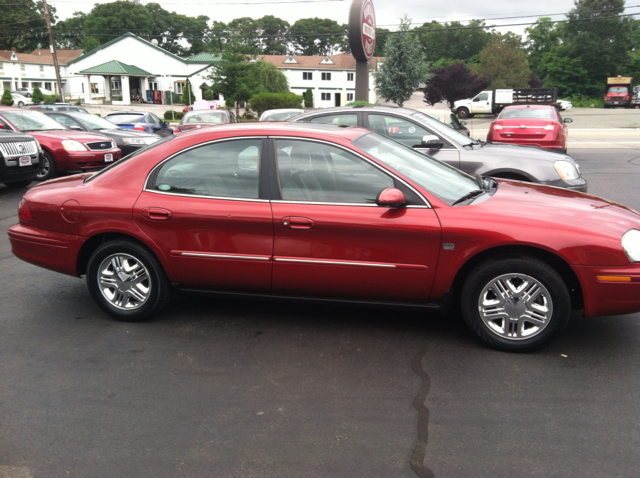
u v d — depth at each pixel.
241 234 4.06
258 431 2.99
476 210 3.82
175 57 72.69
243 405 3.25
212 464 2.72
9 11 94.12
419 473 2.63
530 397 3.29
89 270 4.43
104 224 4.29
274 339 4.14
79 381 3.55
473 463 2.70
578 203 4.07
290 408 3.21
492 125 12.52
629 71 71.94
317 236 3.93
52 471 2.69
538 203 3.98
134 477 2.64
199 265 4.18
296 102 44.47
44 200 4.51
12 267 6.08
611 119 37.16
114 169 4.46
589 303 3.67
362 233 3.86
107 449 2.85
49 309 4.81
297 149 4.07
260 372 3.64
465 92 44.00
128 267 4.40
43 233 4.52
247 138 4.15
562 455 2.75
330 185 3.98
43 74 83.12
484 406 3.20
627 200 9.49
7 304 4.94
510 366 3.67
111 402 3.30
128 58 73.12
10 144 10.20
